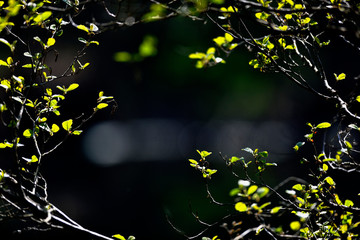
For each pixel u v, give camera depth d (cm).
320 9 267
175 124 2428
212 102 2309
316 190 298
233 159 306
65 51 1745
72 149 1741
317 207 300
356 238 325
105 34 1767
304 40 317
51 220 296
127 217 1255
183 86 2161
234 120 2306
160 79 2100
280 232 258
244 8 264
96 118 2161
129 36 1758
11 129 276
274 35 298
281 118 2088
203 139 2242
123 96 2250
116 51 1848
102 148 1986
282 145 1809
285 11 263
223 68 1989
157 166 1762
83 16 905
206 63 254
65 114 1959
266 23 286
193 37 1323
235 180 1204
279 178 1121
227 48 274
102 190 1501
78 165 1700
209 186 1279
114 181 1612
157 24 1575
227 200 1168
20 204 293
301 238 294
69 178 1599
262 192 231
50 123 1570
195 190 1309
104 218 1271
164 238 1095
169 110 2441
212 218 1113
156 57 1827
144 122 2403
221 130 2247
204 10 260
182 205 1239
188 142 2266
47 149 1564
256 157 303
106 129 2172
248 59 1905
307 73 1819
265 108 2183
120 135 2247
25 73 806
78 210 1338
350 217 296
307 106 1962
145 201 1328
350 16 272
